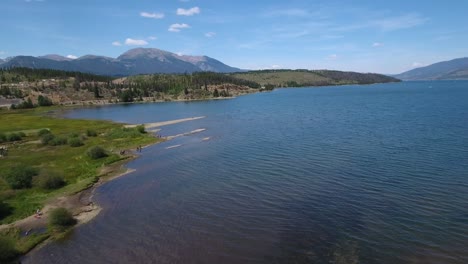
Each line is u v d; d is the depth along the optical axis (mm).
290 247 33281
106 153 75750
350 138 82438
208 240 35531
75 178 59312
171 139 94062
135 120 149250
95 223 40969
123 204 46594
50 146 88812
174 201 46750
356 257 30891
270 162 63312
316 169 57094
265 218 39844
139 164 67375
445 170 52312
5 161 72562
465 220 36281
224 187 51125
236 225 38531
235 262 31391
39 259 33500
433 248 31562
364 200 42938
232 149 76312
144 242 35844
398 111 138250
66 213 41031
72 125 131625
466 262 29359
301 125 109312
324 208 41438
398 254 30953
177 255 33031
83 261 32812
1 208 44031
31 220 42094
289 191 47781
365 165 57562
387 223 36656
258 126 111875
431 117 113188
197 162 66438
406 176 50688
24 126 131875
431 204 40531
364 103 188500
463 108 137375
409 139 76688
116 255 33594
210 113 168375
